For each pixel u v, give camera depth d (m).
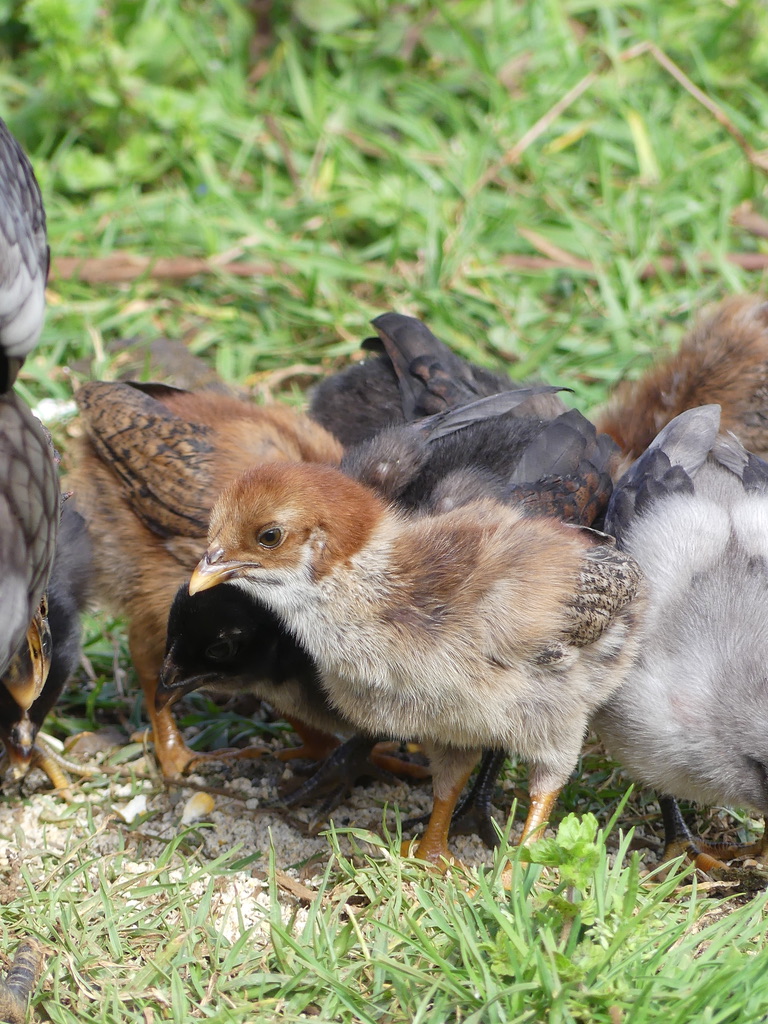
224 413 8.15
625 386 9.70
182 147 12.64
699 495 7.46
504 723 6.69
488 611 6.50
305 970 5.73
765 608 6.94
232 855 7.05
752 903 6.12
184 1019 5.54
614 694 7.02
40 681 6.50
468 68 13.70
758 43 13.80
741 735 6.68
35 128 12.77
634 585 6.86
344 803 7.58
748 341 9.06
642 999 5.28
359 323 11.22
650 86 13.80
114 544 7.88
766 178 12.70
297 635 6.61
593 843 6.10
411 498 7.52
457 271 11.55
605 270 11.80
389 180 12.24
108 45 12.85
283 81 13.62
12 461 5.49
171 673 7.03
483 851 7.23
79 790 7.60
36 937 6.05
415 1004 5.53
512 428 8.21
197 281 11.64
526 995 5.44
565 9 14.39
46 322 10.91
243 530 6.39
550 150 13.02
